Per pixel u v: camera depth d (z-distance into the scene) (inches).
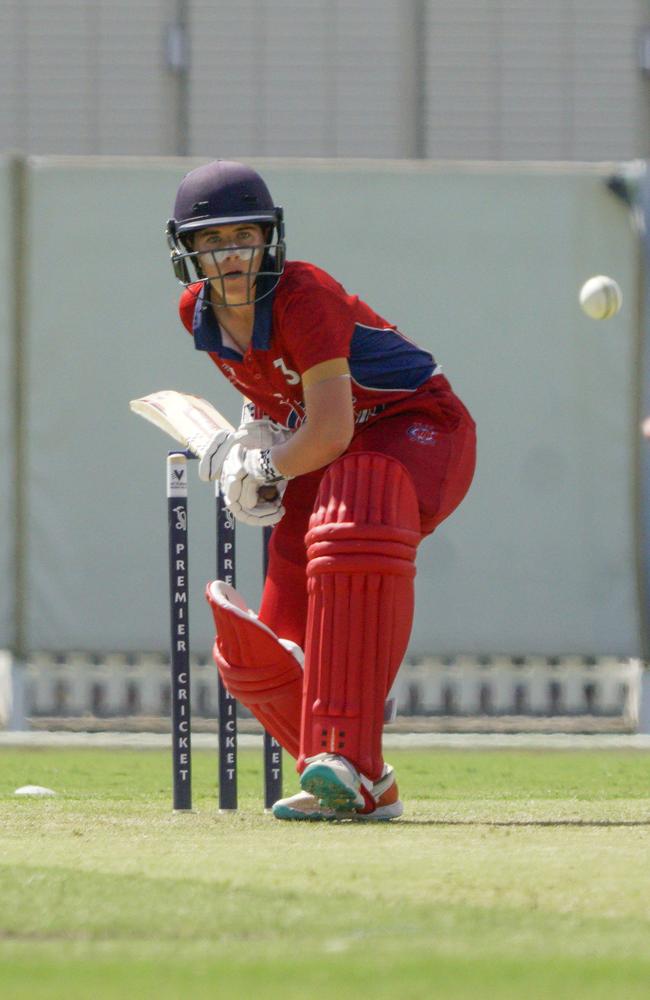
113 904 302.7
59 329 1120.2
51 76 1418.6
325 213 1125.7
